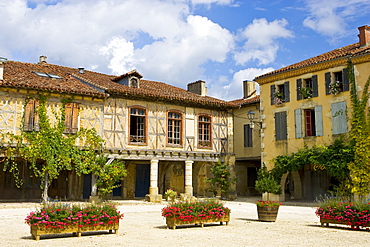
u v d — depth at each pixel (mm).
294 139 18156
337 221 9836
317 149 16719
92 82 18031
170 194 18422
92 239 7875
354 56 15766
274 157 18953
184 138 19875
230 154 21266
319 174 20344
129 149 17984
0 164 17250
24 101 15641
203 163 21781
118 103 18031
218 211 10141
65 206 8430
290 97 18562
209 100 20750
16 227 9781
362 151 15031
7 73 16375
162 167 21766
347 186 15375
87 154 16562
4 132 15109
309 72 17828
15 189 17469
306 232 9070
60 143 15961
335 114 16516
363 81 15625
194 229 9539
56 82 16953
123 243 7371
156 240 7754
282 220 11750
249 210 15008
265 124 19641
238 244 7332
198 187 23047
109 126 17609
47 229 7852
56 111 16250
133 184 21172
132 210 14406
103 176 16406
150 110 18984
